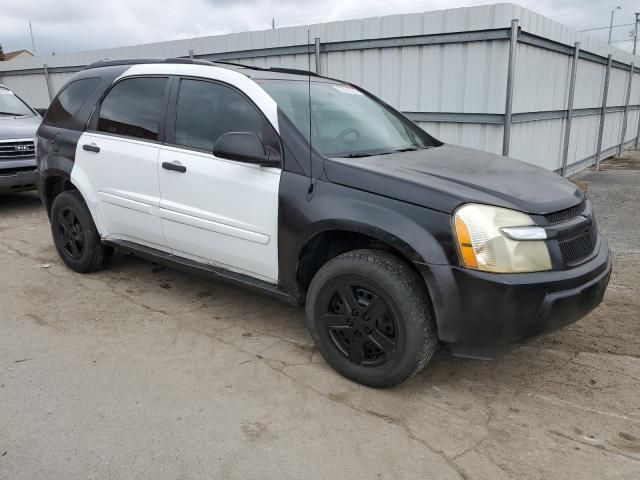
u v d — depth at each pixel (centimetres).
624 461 265
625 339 393
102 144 454
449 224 288
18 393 318
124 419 294
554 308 288
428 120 827
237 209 365
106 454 266
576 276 295
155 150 414
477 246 283
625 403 314
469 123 789
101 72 486
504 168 358
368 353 329
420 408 309
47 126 517
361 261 312
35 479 249
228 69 397
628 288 491
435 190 298
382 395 321
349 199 316
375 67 855
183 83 411
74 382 331
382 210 304
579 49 984
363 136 388
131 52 1177
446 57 784
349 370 331
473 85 770
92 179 466
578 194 343
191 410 304
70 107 498
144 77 441
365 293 320
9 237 654
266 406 308
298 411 304
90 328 405
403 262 308
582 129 1161
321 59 908
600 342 389
